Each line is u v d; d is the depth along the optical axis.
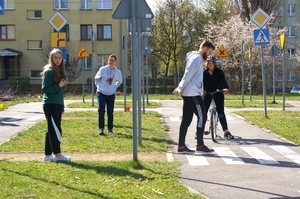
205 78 10.33
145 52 16.58
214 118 10.27
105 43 44.47
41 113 17.25
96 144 9.66
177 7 45.22
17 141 10.05
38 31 44.25
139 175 6.71
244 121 13.97
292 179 6.69
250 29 34.91
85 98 28.05
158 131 11.79
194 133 11.62
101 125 11.20
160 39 46.06
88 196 5.58
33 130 11.83
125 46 16.23
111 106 11.41
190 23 46.41
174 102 23.36
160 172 7.00
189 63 8.28
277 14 43.91
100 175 6.71
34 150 8.97
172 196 5.65
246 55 33.22
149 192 5.83
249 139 10.62
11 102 23.78
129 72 43.72
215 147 9.54
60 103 7.72
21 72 44.00
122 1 7.35
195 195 5.72
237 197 5.75
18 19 44.25
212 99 10.42
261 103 21.77
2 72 43.56
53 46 12.67
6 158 8.17
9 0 44.19
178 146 8.80
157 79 34.41
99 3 44.31
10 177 6.50
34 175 6.67
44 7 44.09
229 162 7.92
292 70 46.88
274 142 10.17
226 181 6.57
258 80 34.22
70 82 42.59
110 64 11.30
